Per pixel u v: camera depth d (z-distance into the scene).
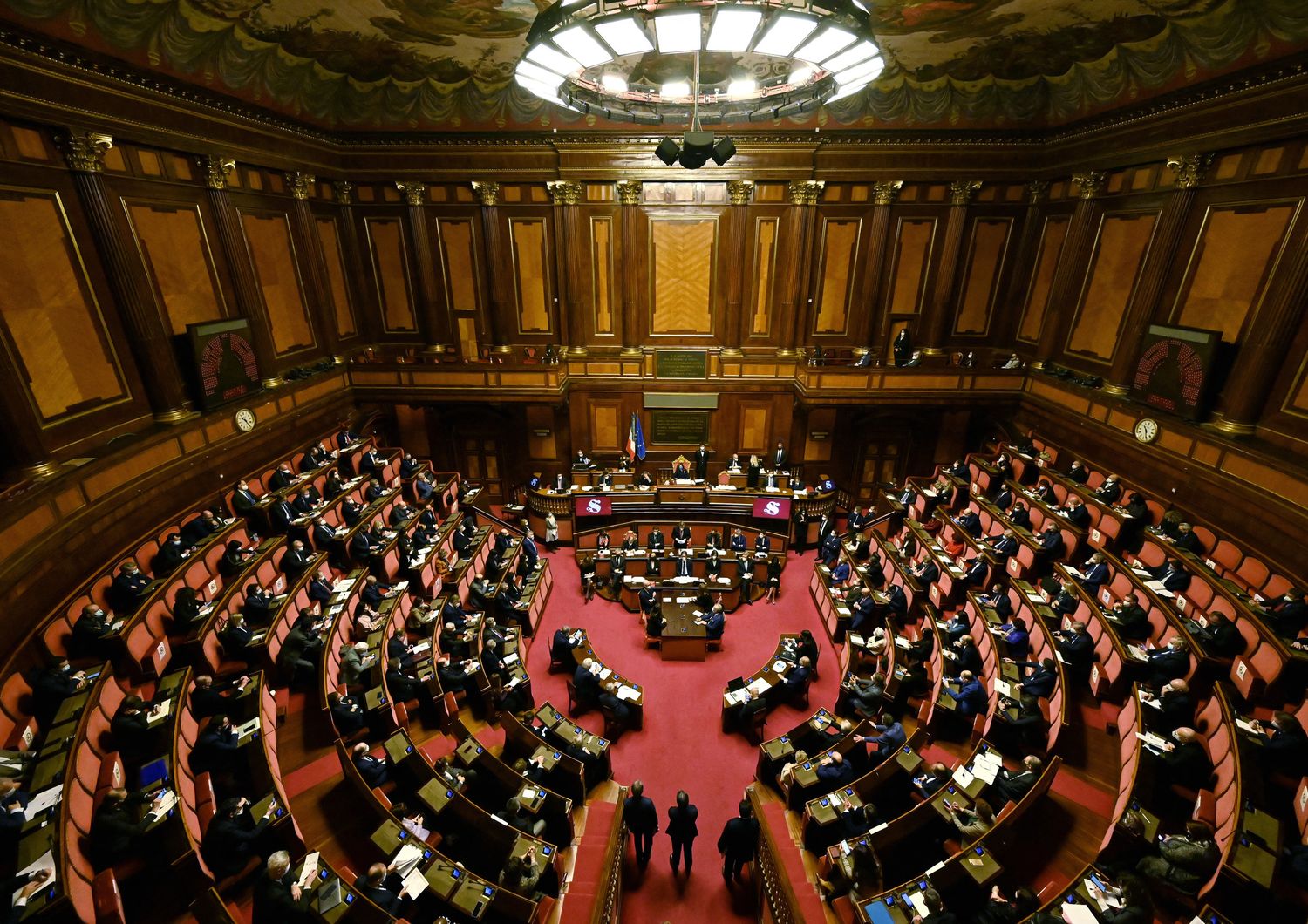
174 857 6.39
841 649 13.45
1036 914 6.36
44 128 9.45
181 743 7.82
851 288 18.19
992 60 14.36
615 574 15.86
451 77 15.29
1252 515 10.57
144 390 11.39
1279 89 10.16
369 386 17.64
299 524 12.73
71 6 8.84
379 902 6.57
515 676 11.45
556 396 17.77
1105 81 13.47
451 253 18.00
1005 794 8.25
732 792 10.49
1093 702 9.81
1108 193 14.59
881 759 9.82
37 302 9.41
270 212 14.66
